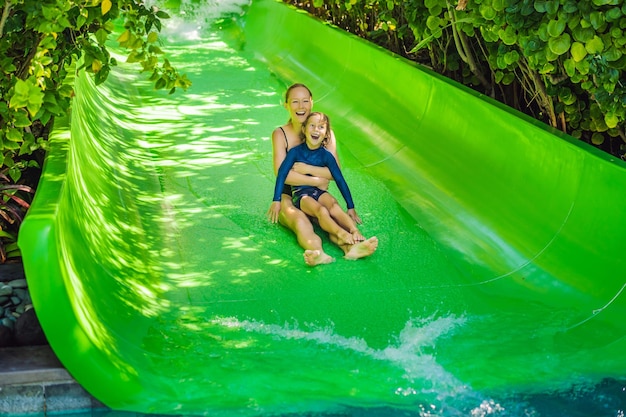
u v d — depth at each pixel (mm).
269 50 12414
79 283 4523
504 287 5496
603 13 5391
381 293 5445
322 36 11109
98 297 4727
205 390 4324
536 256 5629
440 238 6191
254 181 7211
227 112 9250
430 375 4492
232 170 7457
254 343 4797
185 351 4668
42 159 6812
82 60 7930
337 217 6195
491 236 6023
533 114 7457
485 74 7910
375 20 10859
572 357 4648
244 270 5715
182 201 6793
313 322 5074
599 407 4199
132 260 5602
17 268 5523
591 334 4852
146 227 6277
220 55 12445
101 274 5000
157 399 4258
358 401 4258
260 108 9445
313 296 5398
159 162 7660
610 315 4965
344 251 5980
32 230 4121
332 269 5754
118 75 10656
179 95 9922
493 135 6539
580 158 5508
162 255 5914
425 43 7895
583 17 5414
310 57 11227
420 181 7051
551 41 5613
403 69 8297
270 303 5285
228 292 5422
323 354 4691
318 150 6348
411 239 6207
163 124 8766
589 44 5453
